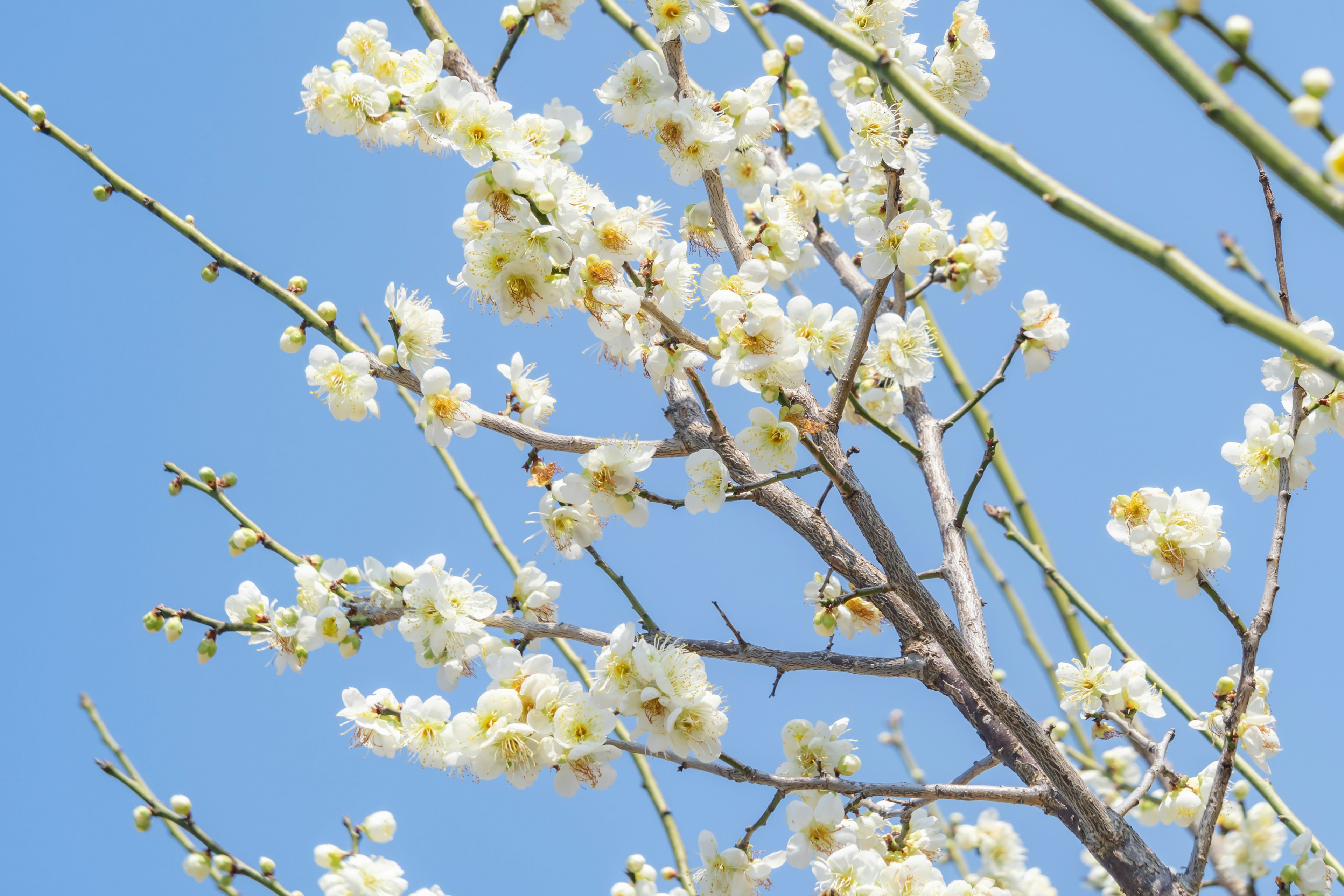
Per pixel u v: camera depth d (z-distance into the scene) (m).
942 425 2.11
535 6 2.08
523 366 2.12
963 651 2.00
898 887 2.04
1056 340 2.04
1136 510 2.03
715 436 2.08
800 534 2.07
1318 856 2.03
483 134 2.02
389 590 2.06
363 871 2.05
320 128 2.06
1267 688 2.04
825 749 2.07
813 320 2.04
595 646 2.05
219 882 2.07
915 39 2.07
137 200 2.06
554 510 2.08
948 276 2.02
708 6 2.07
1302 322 2.01
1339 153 1.59
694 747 2.01
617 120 2.07
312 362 2.05
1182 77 1.55
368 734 2.04
